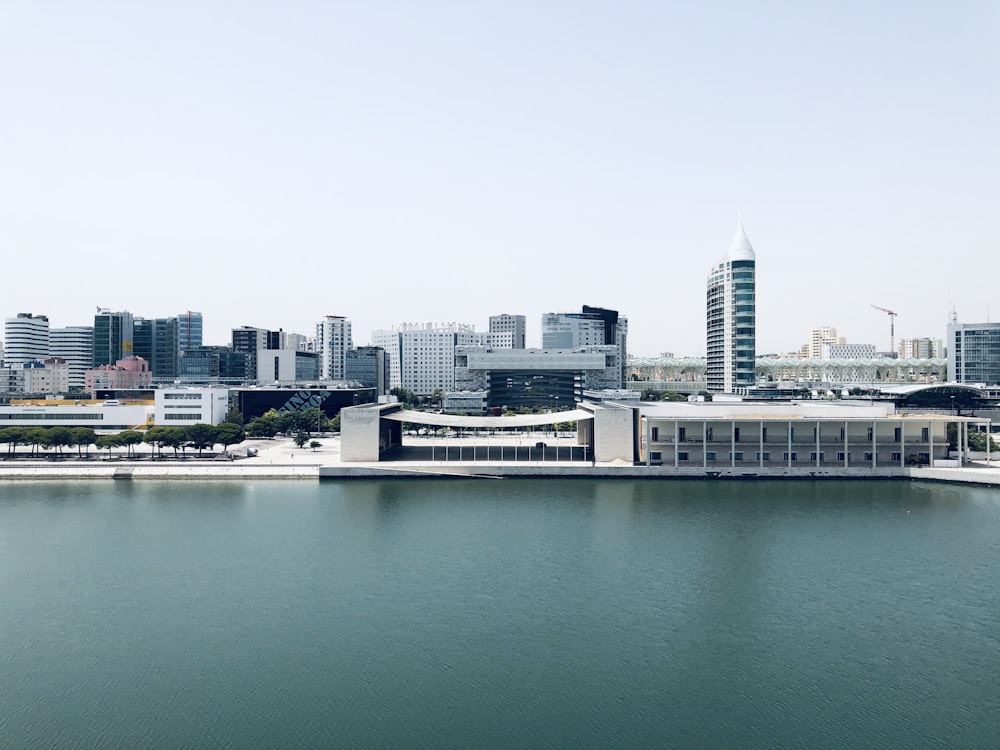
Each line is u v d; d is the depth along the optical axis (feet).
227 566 371.97
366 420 650.43
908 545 405.80
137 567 370.94
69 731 225.35
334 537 424.46
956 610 313.53
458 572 361.92
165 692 247.91
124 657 272.51
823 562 375.86
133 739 221.46
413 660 269.44
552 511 490.08
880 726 227.20
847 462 618.85
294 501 527.40
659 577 353.92
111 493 563.07
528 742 219.61
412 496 544.21
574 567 368.48
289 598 327.88
